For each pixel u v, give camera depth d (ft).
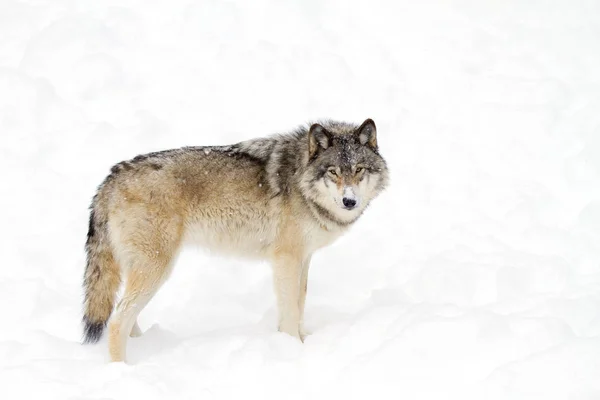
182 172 42.98
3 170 67.10
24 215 61.41
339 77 84.53
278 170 44.73
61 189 64.90
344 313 47.62
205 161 43.91
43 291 49.32
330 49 90.22
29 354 40.37
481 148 72.02
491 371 33.47
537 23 95.86
